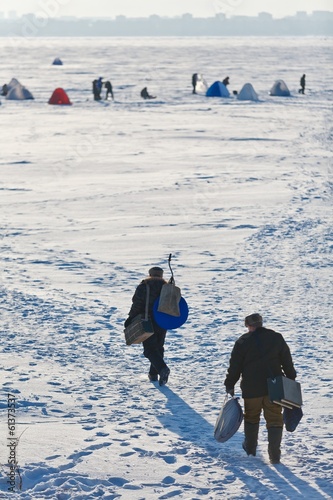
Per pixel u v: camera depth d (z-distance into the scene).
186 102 180.88
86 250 55.84
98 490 19.91
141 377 31.11
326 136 123.19
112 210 70.56
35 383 29.66
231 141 116.75
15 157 101.56
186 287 45.94
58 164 96.44
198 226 63.84
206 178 86.69
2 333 36.69
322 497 19.55
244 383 22.80
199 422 25.88
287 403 21.88
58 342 35.50
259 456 22.83
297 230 62.47
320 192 79.56
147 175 88.75
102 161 98.50
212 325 38.47
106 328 38.09
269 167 94.62
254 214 68.62
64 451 22.78
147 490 20.05
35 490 19.97
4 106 174.88
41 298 43.31
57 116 153.50
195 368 32.16
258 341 22.83
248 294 44.44
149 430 24.88
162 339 31.23
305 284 46.72
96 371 31.66
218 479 20.83
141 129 130.75
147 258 53.34
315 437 24.27
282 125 136.62
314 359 32.91
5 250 55.78
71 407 27.08
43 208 71.75
